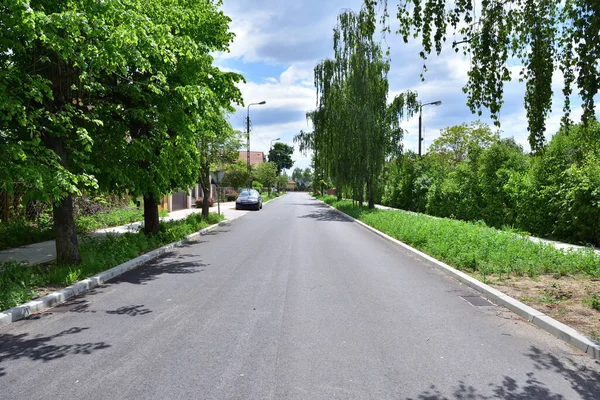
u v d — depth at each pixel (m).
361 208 28.03
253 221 23.00
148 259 10.35
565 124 6.55
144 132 11.95
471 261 9.00
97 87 9.19
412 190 29.20
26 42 6.97
